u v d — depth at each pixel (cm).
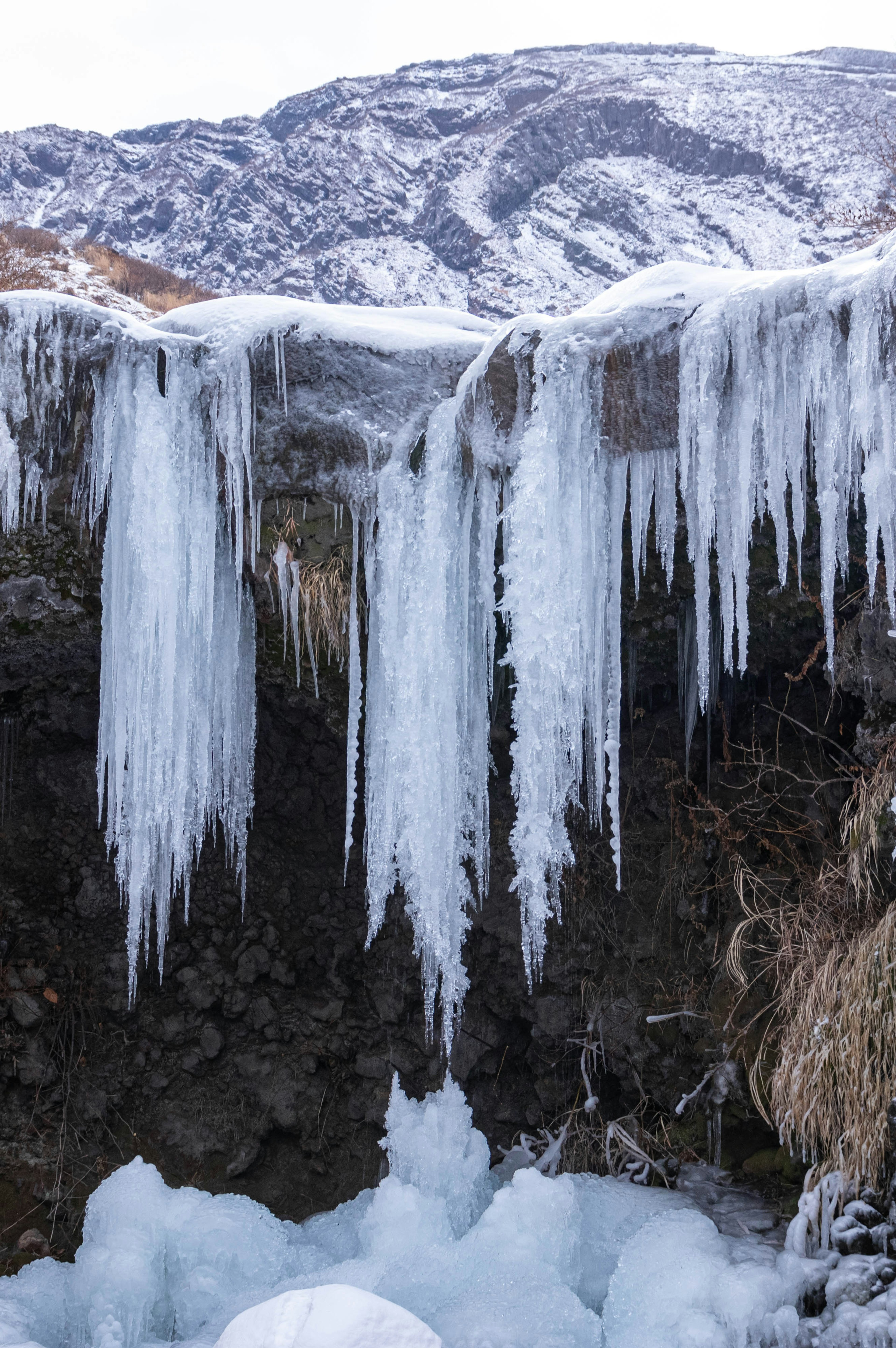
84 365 412
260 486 438
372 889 452
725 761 500
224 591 457
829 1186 356
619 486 407
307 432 432
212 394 423
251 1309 252
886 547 361
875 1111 346
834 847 448
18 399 410
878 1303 313
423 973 465
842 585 422
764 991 456
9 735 502
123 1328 364
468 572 432
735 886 477
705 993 486
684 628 471
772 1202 414
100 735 439
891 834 378
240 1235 404
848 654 418
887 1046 346
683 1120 474
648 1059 494
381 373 431
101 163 5206
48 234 1559
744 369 374
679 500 421
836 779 436
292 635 475
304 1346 236
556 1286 354
